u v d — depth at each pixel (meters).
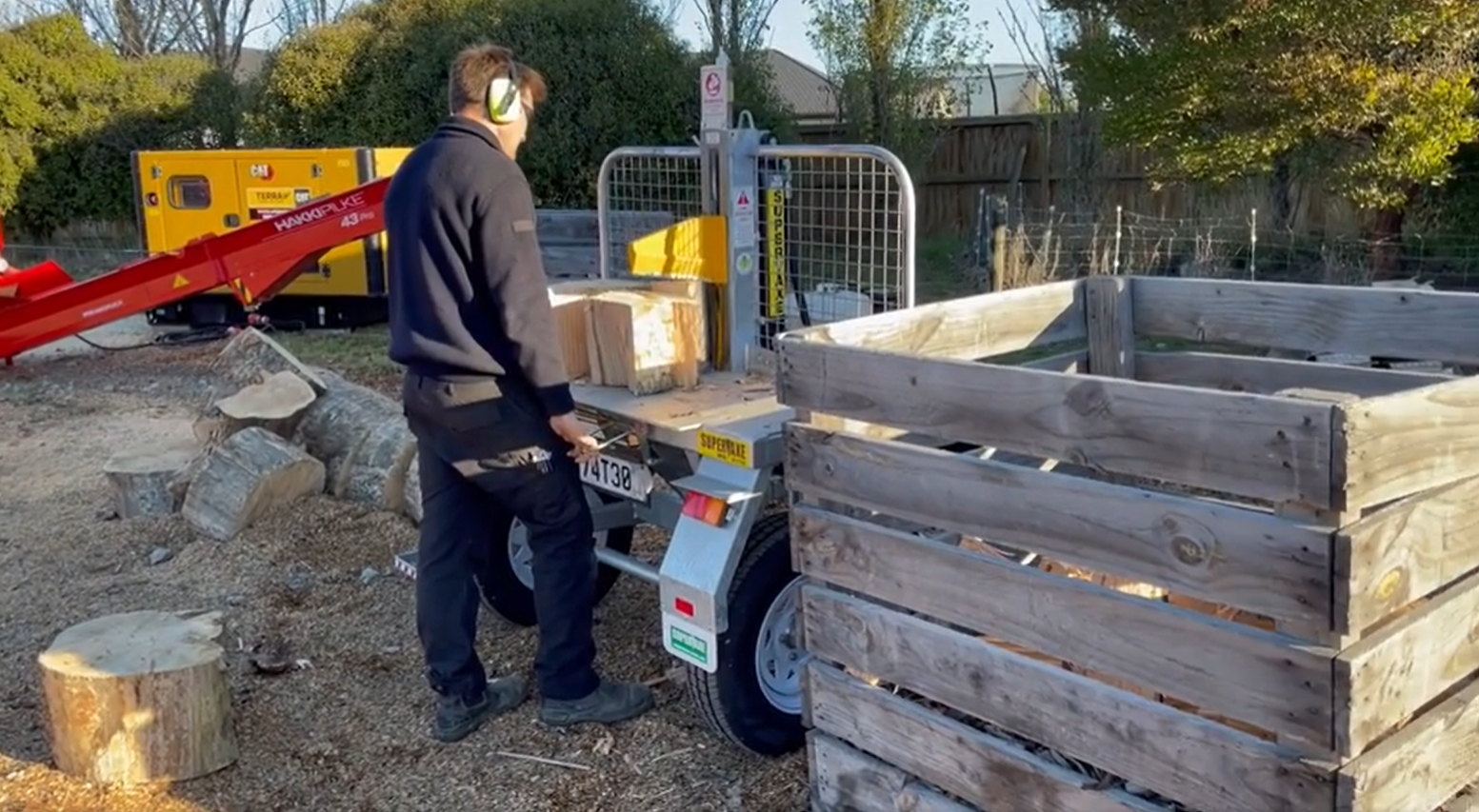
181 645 3.55
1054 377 2.25
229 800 3.38
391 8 14.15
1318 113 9.06
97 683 3.35
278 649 4.28
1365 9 8.57
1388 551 1.92
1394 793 2.03
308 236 8.59
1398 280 9.22
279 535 5.36
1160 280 3.62
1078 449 2.23
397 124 13.84
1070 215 12.28
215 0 28.31
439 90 13.73
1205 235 10.72
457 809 3.30
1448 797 2.17
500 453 3.38
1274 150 9.51
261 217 10.78
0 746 3.69
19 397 8.80
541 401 3.34
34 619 4.67
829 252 4.00
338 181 10.65
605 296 3.92
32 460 7.09
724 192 3.93
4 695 4.05
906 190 3.57
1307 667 1.95
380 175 10.66
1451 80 8.90
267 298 8.79
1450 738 2.14
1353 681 1.91
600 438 3.63
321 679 4.08
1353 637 1.93
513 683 3.83
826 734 2.90
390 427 5.71
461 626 3.62
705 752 3.52
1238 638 2.04
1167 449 2.09
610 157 4.59
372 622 4.52
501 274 3.24
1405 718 2.04
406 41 13.87
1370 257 10.09
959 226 16.02
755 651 3.32
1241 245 10.61
